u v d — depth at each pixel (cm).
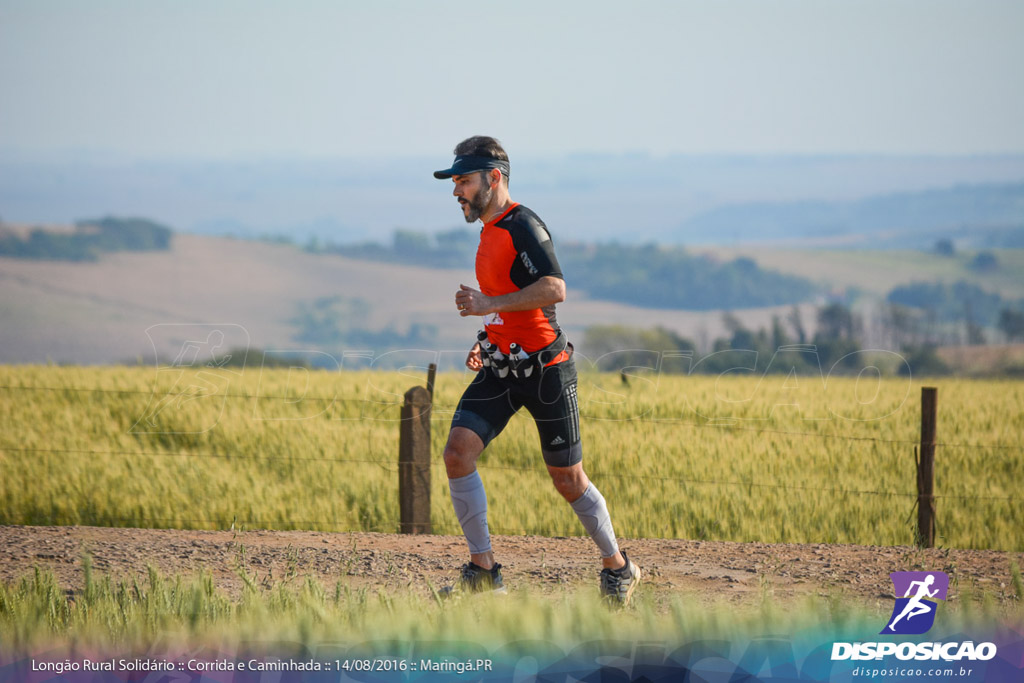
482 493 1825
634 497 3003
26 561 2202
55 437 3819
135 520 2920
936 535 2806
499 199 1767
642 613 1556
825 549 2473
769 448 3638
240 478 3256
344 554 2306
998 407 5075
